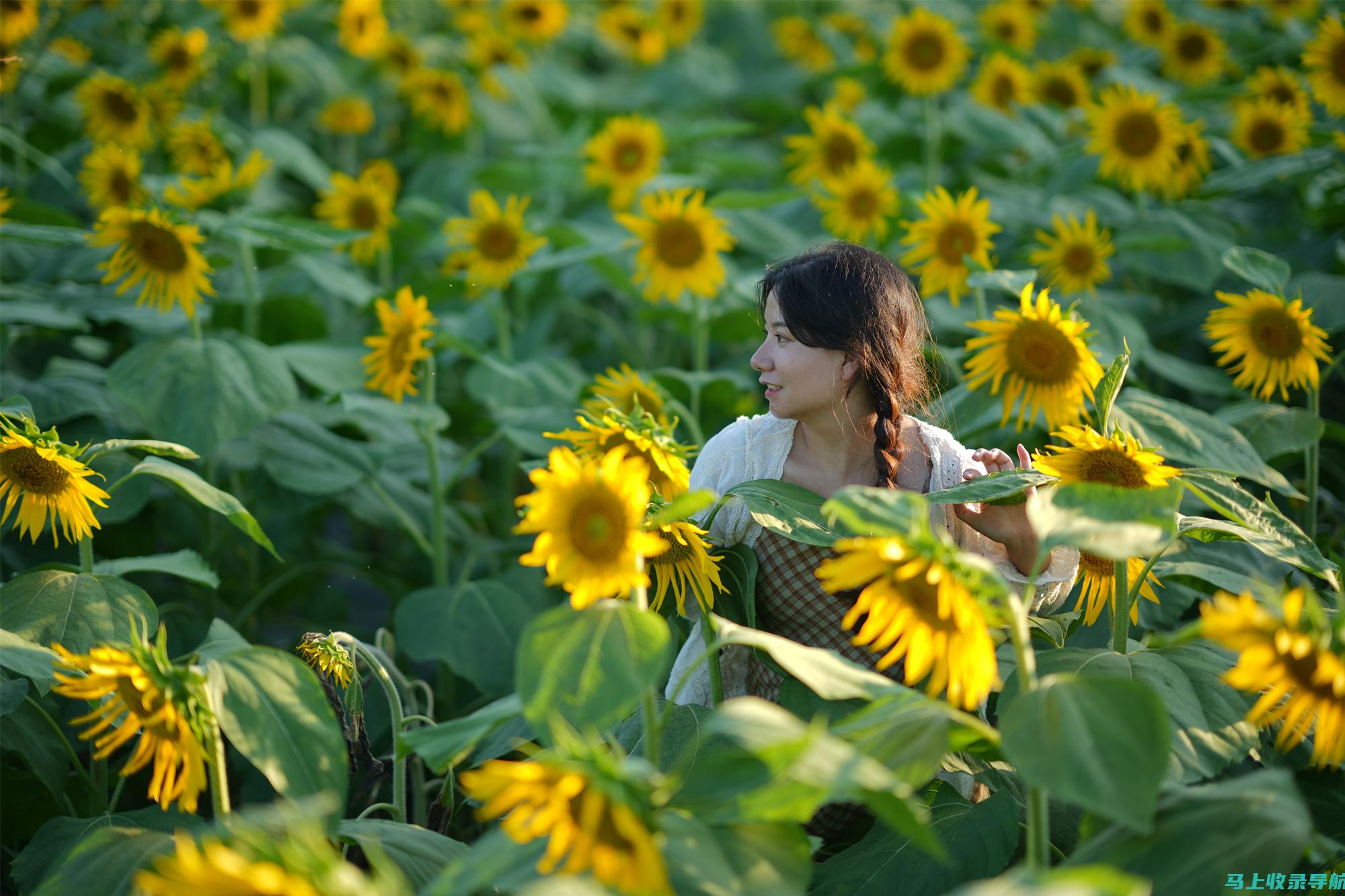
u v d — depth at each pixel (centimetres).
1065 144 625
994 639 239
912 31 606
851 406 270
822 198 515
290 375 398
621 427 249
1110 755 166
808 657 187
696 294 446
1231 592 269
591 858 154
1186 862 174
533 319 576
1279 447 325
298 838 154
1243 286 462
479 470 544
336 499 424
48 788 290
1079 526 185
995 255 434
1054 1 826
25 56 593
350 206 521
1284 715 187
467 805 348
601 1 995
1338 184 490
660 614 270
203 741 194
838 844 277
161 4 721
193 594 448
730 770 178
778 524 234
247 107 754
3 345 424
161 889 144
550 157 620
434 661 449
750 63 1020
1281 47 604
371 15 741
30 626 269
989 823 231
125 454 396
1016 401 282
